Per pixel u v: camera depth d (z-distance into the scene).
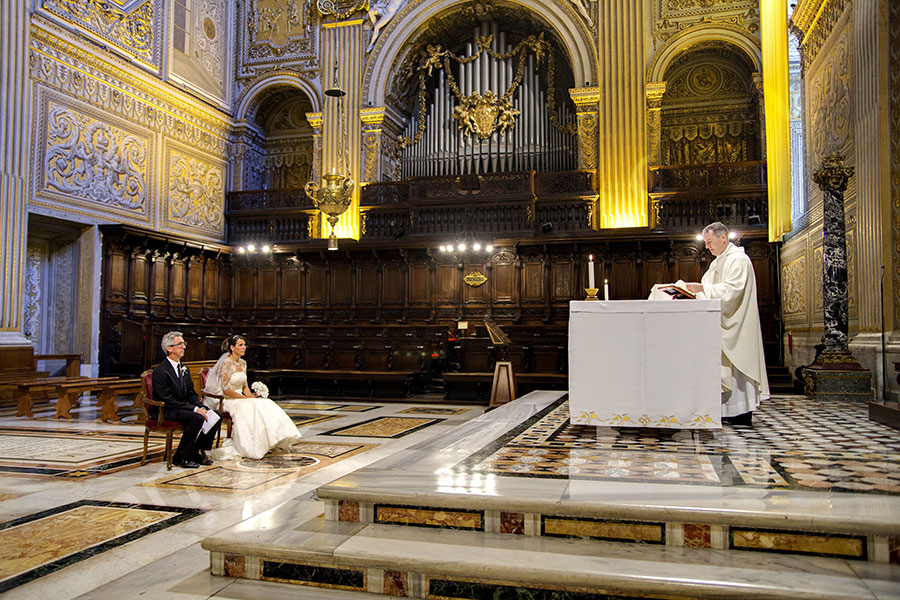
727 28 16.23
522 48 18.64
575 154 18.25
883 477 3.64
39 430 8.84
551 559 2.96
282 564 3.26
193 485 5.47
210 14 18.41
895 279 8.51
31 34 13.00
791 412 7.12
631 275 16.34
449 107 19.22
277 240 18.67
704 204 15.98
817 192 12.25
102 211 14.73
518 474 3.84
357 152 18.30
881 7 8.70
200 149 18.09
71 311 14.55
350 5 18.56
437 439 5.18
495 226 17.12
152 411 6.33
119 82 15.23
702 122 18.36
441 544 3.20
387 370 14.67
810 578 2.70
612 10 16.88
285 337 15.33
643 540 3.17
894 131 8.55
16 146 12.62
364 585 3.11
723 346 5.32
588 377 4.99
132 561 3.61
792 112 14.16
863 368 8.74
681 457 4.28
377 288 17.97
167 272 16.77
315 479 5.69
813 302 12.48
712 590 2.64
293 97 20.45
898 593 2.55
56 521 4.40
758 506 3.08
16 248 12.62
